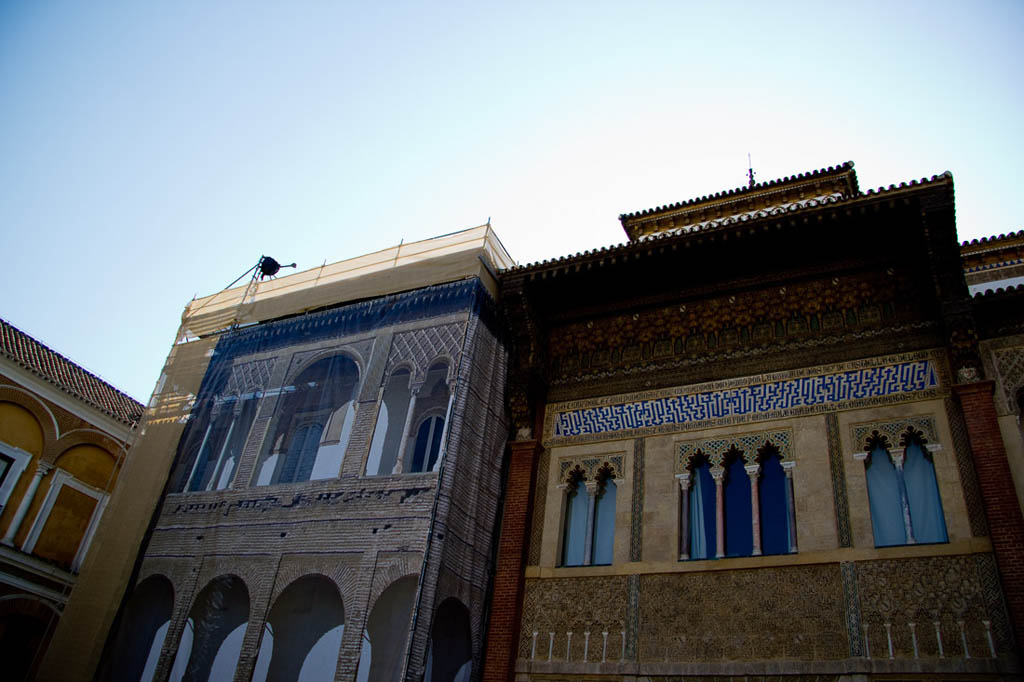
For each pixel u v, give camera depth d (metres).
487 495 16.20
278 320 20.70
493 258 19.38
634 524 15.02
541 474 16.50
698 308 16.89
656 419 16.09
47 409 23.97
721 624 13.33
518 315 17.77
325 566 15.59
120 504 18.98
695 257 16.39
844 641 12.41
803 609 12.94
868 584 12.74
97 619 17.22
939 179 14.48
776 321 16.22
